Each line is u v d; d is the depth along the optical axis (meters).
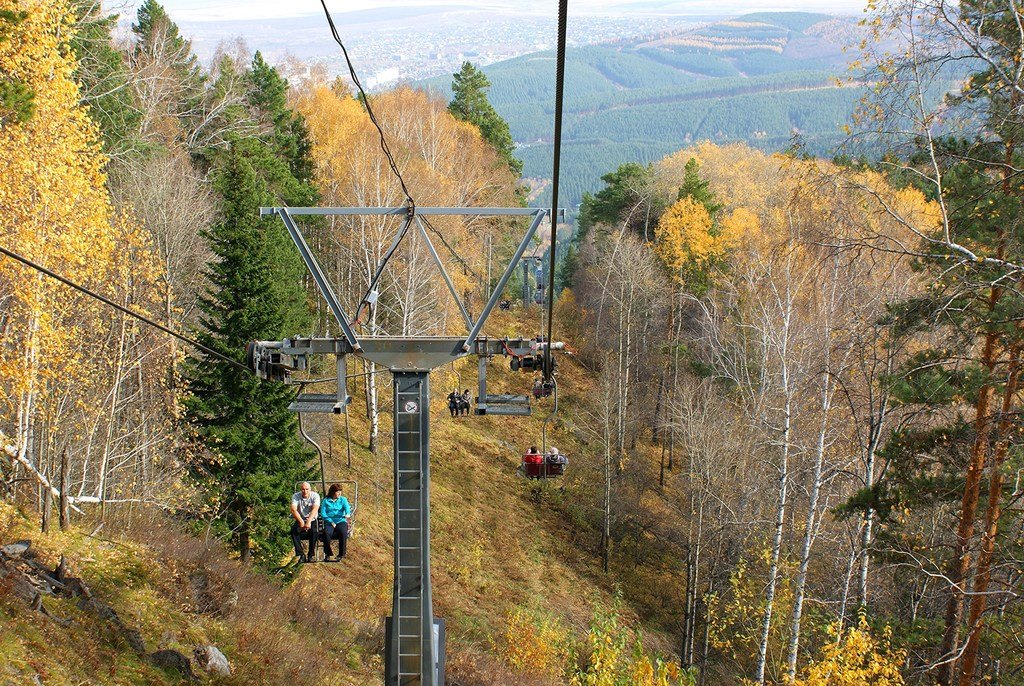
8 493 23.66
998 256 15.45
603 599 40.62
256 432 26.66
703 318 50.50
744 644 36.19
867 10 14.47
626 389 52.16
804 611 32.59
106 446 26.67
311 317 46.66
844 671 19.94
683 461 55.34
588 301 71.81
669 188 76.81
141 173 41.44
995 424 17.77
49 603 16.31
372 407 44.72
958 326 16.02
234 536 27.42
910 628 21.94
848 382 25.66
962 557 18.31
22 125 22.67
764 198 72.81
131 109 48.28
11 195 22.59
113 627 17.31
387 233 46.78
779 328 30.83
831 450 30.11
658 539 47.66
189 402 26.73
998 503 17.47
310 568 31.30
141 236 30.02
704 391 41.34
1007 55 13.91
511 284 81.62
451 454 49.12
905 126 14.68
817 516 32.19
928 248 15.79
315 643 23.44
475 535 41.84
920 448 19.58
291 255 40.84
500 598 36.97
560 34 6.57
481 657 29.17
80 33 41.00
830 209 16.62
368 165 49.59
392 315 50.72
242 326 26.16
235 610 22.27
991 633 19.73
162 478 30.72
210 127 63.50
